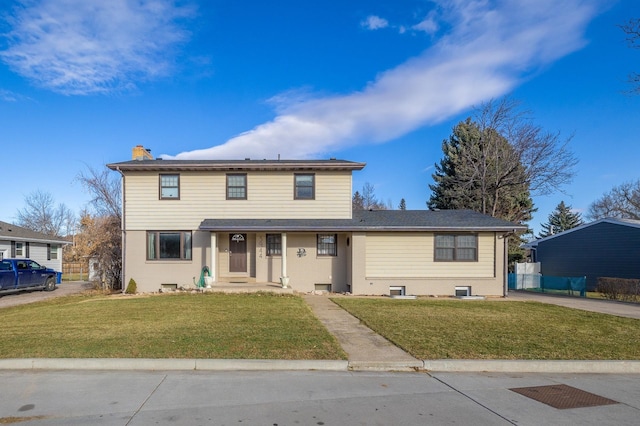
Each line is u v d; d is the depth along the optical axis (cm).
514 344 829
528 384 626
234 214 1931
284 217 1939
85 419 479
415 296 1827
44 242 2916
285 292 1719
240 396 556
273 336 866
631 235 2400
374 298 1689
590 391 596
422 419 487
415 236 1906
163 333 882
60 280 2655
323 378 639
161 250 1919
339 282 1952
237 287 1773
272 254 1944
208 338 837
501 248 1923
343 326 1018
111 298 1625
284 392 574
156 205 1920
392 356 730
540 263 3033
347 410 512
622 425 474
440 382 629
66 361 673
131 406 518
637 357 741
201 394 561
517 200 3641
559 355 747
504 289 1912
